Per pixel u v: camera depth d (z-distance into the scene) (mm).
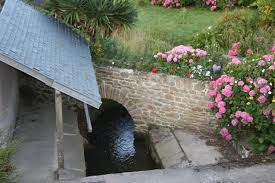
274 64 7242
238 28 10383
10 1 8797
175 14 13594
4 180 5637
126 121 10250
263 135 7262
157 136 8719
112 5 9508
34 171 7047
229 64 7965
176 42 10969
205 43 10164
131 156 8953
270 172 6734
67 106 9695
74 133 8656
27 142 7988
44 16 9172
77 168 7332
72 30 9203
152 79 8625
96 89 6793
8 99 7914
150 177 6785
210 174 6793
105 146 9312
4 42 6453
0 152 5785
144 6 14727
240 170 6844
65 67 6988
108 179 6754
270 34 10102
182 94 8461
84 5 9312
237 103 7316
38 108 9438
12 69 8641
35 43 7316
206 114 8414
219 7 13688
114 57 9141
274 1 10234
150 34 11297
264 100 6973
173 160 7793
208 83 8133
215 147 7969
